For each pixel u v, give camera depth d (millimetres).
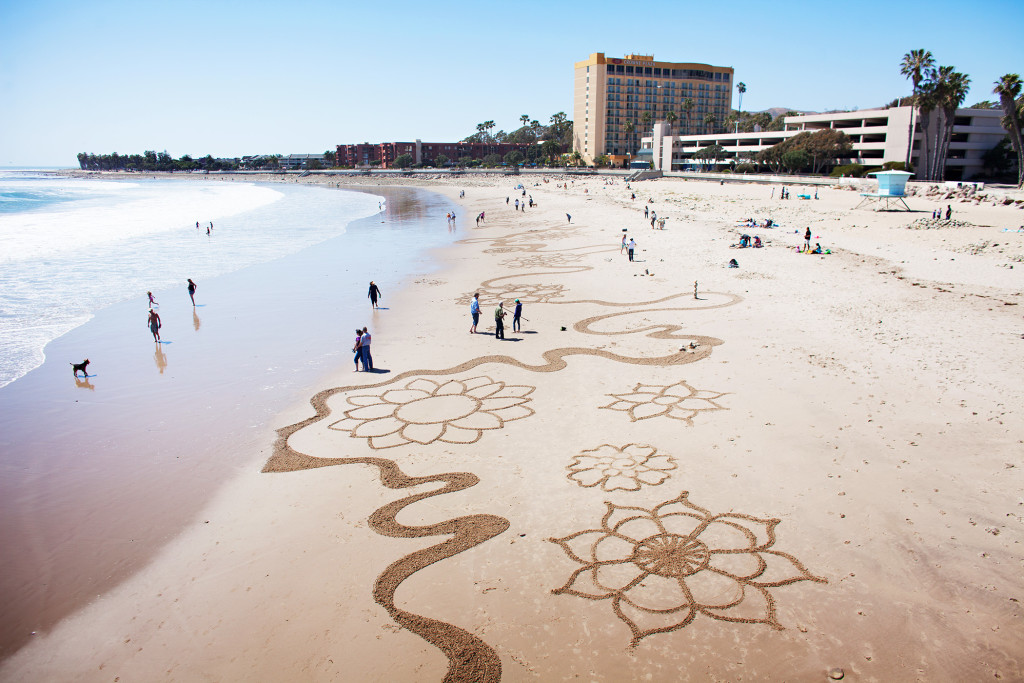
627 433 15695
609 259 40781
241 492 13633
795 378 18547
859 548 10773
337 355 22984
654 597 9914
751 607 9617
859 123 113812
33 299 32156
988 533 10953
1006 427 14656
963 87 88250
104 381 20797
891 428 14984
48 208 90125
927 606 9477
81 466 15039
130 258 44656
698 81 199000
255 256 45719
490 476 13867
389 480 13875
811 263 35438
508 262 42000
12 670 9000
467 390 19172
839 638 8969
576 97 199250
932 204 66938
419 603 10023
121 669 8961
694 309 27172
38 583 10867
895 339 21266
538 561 10883
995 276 30219
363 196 126000
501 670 8656
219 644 9359
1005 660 8492
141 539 12070
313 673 8742
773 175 114062
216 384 20375
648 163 157500
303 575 10812
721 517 11859
